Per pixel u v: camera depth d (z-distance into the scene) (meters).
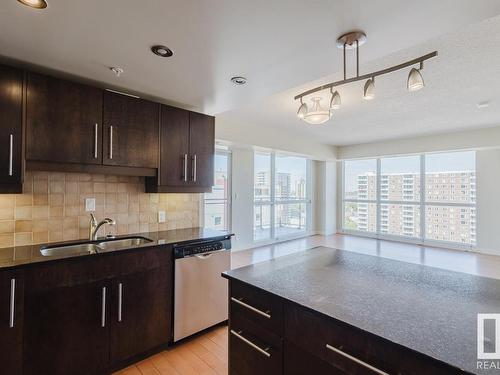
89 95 2.11
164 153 2.56
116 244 2.44
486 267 4.40
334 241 6.52
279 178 6.65
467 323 1.00
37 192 2.15
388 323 1.00
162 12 1.36
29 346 1.65
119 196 2.59
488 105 3.62
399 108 3.76
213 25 1.47
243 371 1.46
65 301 1.78
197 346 2.38
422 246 5.95
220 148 5.18
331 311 1.09
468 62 2.40
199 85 2.31
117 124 2.25
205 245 2.53
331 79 2.80
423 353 0.82
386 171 6.78
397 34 1.54
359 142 6.48
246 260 4.86
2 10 1.34
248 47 1.70
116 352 2.00
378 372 0.93
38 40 1.62
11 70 1.79
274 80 2.21
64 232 2.27
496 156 5.20
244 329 1.46
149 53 1.78
